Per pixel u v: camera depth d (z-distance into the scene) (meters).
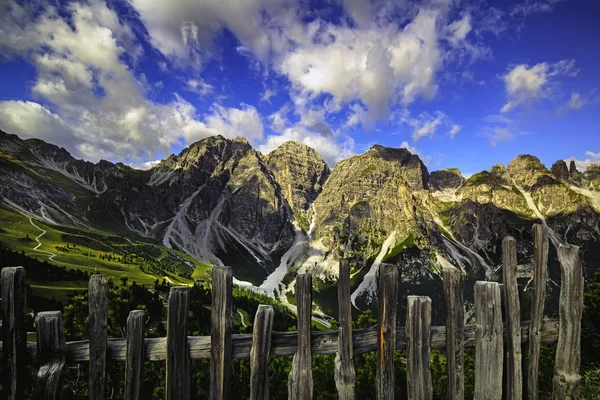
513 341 6.02
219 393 4.95
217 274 5.00
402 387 11.55
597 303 16.30
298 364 5.20
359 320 17.39
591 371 9.94
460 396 5.72
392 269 5.52
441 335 5.79
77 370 5.23
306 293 5.23
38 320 4.64
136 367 4.83
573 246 6.45
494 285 5.92
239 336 5.15
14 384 4.68
